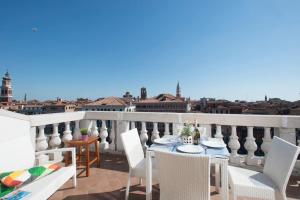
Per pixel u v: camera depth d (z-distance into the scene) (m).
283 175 2.37
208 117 4.52
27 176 2.57
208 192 1.95
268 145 4.13
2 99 85.00
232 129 4.43
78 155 4.75
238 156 4.42
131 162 3.17
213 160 2.46
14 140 2.99
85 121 5.65
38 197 2.30
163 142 3.06
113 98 53.97
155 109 56.44
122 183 3.78
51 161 4.79
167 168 2.10
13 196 2.21
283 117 4.02
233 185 2.49
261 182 2.57
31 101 82.12
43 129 4.54
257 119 4.18
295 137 4.00
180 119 4.74
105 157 5.30
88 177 4.05
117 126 5.45
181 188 2.05
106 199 3.19
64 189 3.51
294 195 3.28
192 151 2.55
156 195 3.32
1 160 2.70
